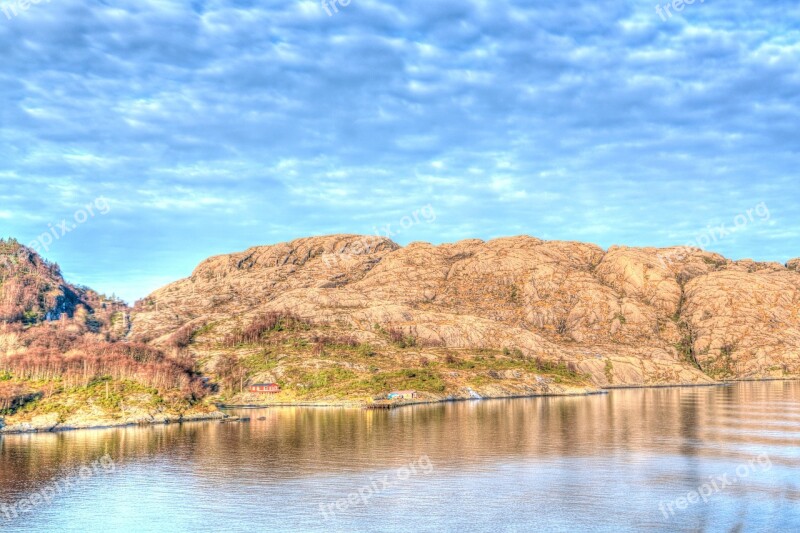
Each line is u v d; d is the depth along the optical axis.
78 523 117.50
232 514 121.19
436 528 112.75
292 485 141.75
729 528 111.38
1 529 114.88
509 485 140.38
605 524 114.00
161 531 112.69
